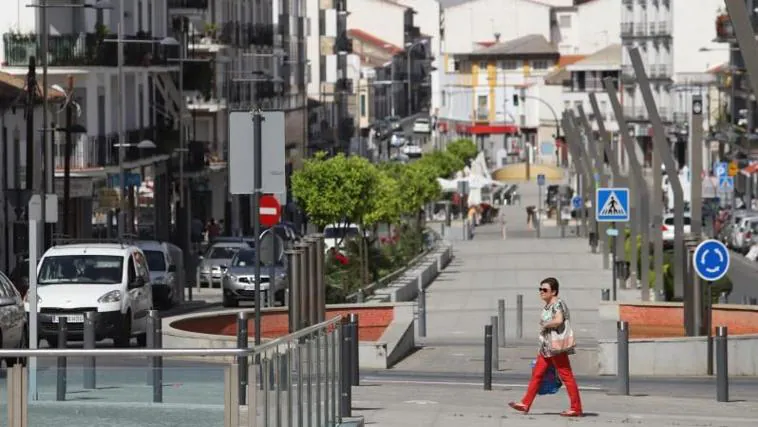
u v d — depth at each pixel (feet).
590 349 180.86
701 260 171.63
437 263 386.73
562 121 588.91
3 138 310.04
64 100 341.21
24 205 228.84
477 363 186.80
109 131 377.30
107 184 382.42
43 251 232.94
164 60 412.16
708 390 154.92
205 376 77.82
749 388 157.07
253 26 581.94
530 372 175.42
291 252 136.98
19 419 77.82
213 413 77.77
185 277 351.25
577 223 609.83
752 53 140.36
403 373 172.35
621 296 303.07
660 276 281.13
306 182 345.31
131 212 393.09
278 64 617.62
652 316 225.56
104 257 195.83
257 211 120.98
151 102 431.02
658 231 282.36
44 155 268.82
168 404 77.82
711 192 597.93
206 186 495.82
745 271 396.98
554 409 132.87
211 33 503.61
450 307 288.71
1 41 346.13
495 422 120.26
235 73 547.08
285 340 85.66
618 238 333.62
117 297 188.75
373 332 208.33
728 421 125.59
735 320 205.16
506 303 296.51
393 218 349.20
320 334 98.02
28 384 77.87
